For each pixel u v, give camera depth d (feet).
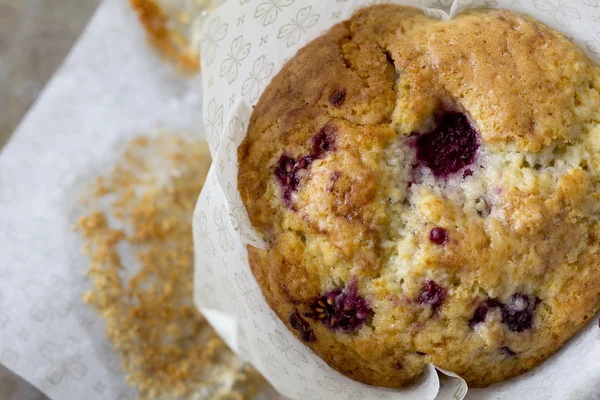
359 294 0.83
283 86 0.88
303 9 0.89
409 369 0.85
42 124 1.14
